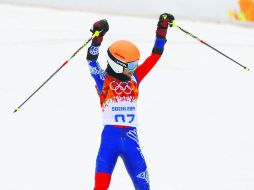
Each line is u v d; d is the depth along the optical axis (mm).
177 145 21109
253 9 51125
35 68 31484
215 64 35625
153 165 18953
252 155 20406
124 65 13758
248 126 23984
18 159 18688
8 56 33438
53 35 39250
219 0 50844
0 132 21234
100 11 48906
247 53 39844
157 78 30859
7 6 47312
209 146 21203
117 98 13953
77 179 17312
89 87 28703
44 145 20250
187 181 17656
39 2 48375
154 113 25016
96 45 13875
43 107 24859
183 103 26859
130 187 16953
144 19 48438
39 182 16844
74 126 22672
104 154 13844
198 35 44625
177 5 50344
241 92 29578
